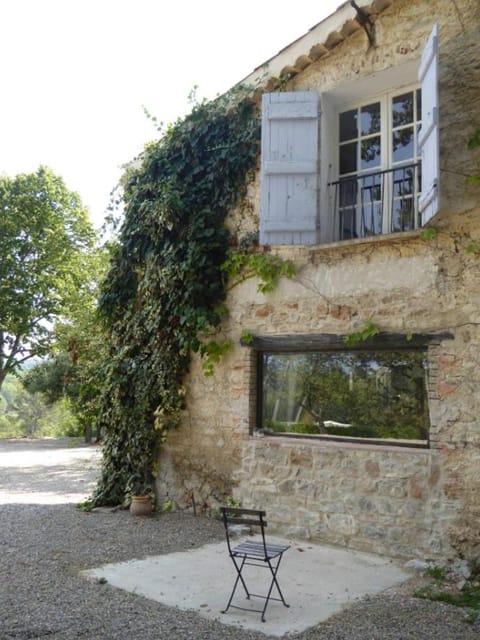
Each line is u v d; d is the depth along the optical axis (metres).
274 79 7.41
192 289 7.46
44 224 24.78
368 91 7.00
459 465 5.45
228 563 5.43
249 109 7.72
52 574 4.98
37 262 24.70
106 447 8.43
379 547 5.82
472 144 5.66
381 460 5.93
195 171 7.99
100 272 18.77
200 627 3.89
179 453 7.80
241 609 4.25
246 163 7.59
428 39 5.82
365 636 3.79
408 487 5.71
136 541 6.20
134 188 8.55
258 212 7.40
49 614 4.03
